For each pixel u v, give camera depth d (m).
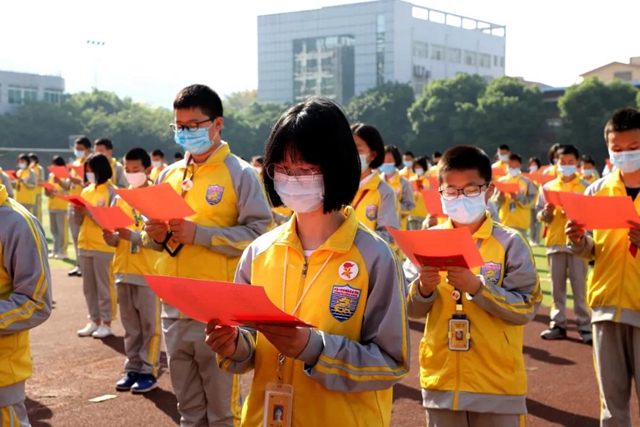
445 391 3.80
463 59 102.19
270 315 2.26
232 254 4.45
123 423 5.66
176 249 4.44
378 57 92.25
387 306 2.52
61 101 66.19
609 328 4.73
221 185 4.56
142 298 6.42
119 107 66.19
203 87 4.57
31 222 3.31
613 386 4.74
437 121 58.34
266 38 99.75
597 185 5.09
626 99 51.78
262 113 70.19
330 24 95.00
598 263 4.77
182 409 4.60
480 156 3.89
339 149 2.42
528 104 56.22
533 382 6.80
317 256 2.55
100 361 7.48
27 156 17.95
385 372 2.45
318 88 96.19
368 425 2.53
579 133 52.09
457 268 3.49
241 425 2.63
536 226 18.67
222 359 2.62
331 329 2.51
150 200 4.23
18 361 3.28
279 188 2.48
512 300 3.70
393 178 11.42
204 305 2.36
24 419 3.39
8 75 67.12
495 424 3.76
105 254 8.35
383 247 2.57
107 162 8.47
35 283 3.26
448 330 3.82
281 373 2.54
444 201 3.94
